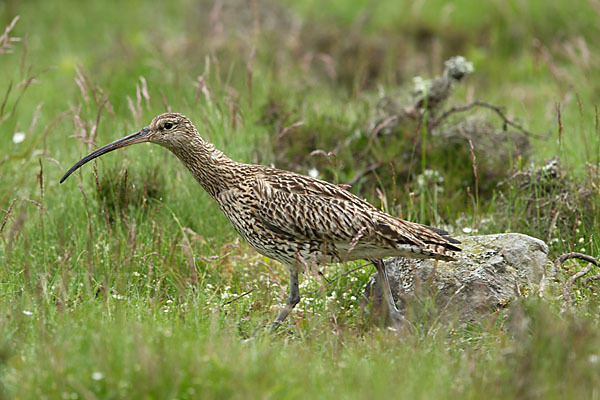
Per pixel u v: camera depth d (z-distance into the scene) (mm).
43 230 11961
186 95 17781
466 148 13961
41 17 25328
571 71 20953
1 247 11727
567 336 8023
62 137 15352
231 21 23359
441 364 8164
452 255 9781
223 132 14383
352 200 10086
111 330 8453
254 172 10570
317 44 22641
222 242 12555
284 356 8359
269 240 10344
